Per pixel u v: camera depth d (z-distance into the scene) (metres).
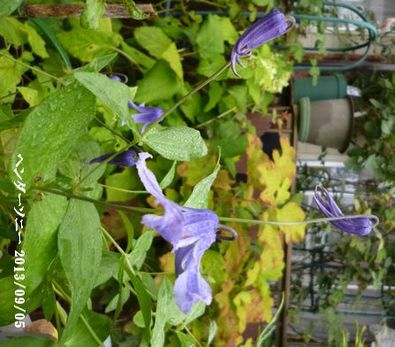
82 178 0.39
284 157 0.81
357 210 1.12
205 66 0.80
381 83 1.07
